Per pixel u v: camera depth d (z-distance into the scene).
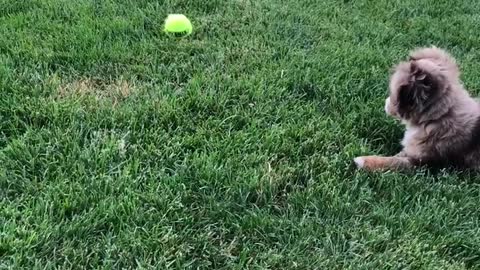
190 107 0.99
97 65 1.09
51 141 0.86
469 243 0.77
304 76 1.11
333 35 1.32
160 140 0.89
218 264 0.71
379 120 1.01
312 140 0.93
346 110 1.04
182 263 0.70
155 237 0.72
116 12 1.29
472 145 0.88
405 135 0.94
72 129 0.89
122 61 1.11
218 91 1.04
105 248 0.70
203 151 0.89
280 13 1.38
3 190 0.77
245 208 0.79
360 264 0.71
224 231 0.75
